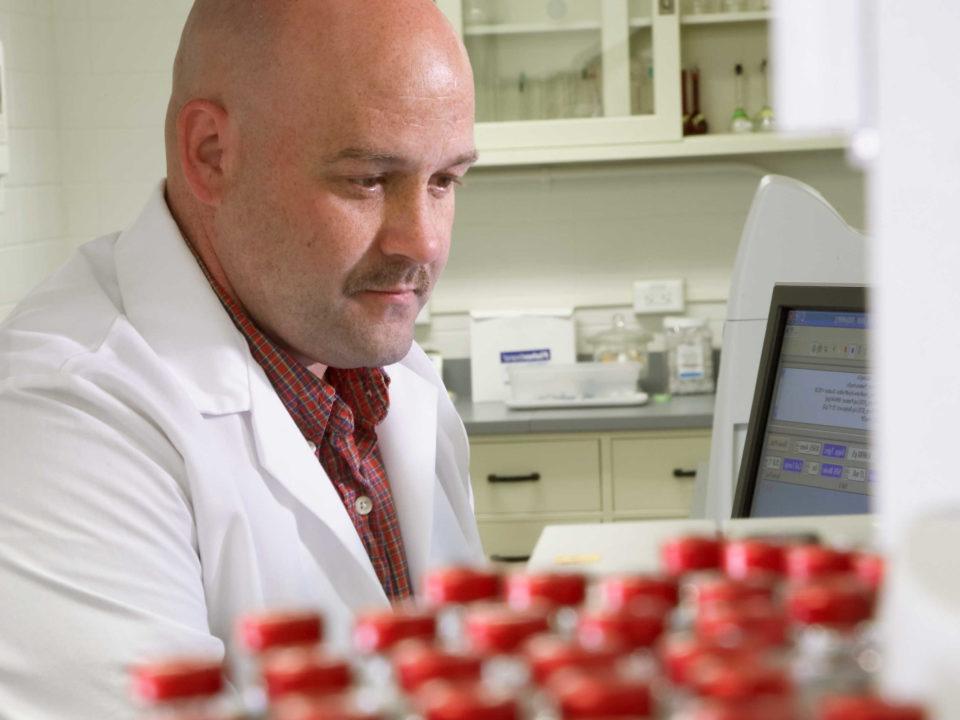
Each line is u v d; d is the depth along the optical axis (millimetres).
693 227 4031
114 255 1451
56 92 3582
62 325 1339
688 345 3836
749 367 1460
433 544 1497
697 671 447
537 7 3746
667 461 3535
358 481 1407
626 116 3746
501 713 431
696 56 3916
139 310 1364
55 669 1101
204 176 1360
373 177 1292
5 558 1129
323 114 1269
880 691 462
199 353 1322
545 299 4078
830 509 1193
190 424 1254
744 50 3902
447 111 1291
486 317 3967
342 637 1124
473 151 1336
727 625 491
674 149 3738
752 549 590
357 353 1344
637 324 4078
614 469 3549
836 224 1460
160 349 1327
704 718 412
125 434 1219
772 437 1253
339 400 1384
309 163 1284
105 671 1099
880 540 605
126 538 1155
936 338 587
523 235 4066
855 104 1461
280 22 1282
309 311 1327
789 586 545
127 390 1238
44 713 1098
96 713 1094
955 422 570
